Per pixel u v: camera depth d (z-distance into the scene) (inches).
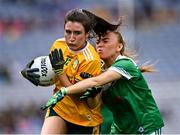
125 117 683.4
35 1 2581.2
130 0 2443.4
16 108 1881.2
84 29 635.5
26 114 1866.4
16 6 2554.1
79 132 668.1
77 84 616.1
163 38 2469.2
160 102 1888.5
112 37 676.7
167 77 2169.0
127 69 655.8
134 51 711.7
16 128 1831.9
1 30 2464.3
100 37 676.1
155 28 2554.1
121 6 2437.3
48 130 646.5
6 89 1977.1
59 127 652.1
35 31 2479.1
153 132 677.3
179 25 2573.8
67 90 608.7
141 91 675.4
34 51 2351.1
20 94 1923.0
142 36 2487.7
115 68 649.6
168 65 2309.3
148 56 2367.1
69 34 636.7
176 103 1882.4
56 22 2539.4
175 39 2479.1
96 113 671.8
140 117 677.3
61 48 657.6
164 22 2603.3
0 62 2233.0
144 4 2642.7
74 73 644.7
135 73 663.8
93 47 666.8
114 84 669.3
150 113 679.7
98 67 652.1
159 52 2388.0
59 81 650.2
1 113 1860.2
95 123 669.3
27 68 632.4
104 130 767.7
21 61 2282.2
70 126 664.4
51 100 605.0
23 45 2381.9
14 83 2058.3
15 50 2354.8
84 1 2615.7
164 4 2664.9
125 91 669.9
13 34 2449.6
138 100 674.8
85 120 661.9
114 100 677.9
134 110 674.2
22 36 2438.5
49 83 636.7
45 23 2524.6
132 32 2357.3
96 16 660.7
